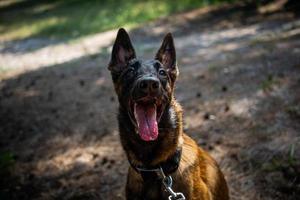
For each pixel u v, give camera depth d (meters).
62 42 4.85
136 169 1.02
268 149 1.56
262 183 1.41
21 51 4.72
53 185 1.60
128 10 5.54
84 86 2.73
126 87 1.02
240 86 2.18
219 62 2.69
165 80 1.02
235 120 1.84
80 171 1.68
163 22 4.62
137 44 3.93
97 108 2.31
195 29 4.11
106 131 2.00
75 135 2.02
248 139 1.67
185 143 1.08
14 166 1.78
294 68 2.23
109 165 1.67
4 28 6.46
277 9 4.05
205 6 4.86
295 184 1.36
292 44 2.68
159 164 1.01
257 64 2.44
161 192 1.02
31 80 3.10
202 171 1.12
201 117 1.95
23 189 1.60
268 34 3.21
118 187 1.52
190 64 2.80
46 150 1.91
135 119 0.99
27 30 6.00
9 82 3.17
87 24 5.50
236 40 3.29
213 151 1.65
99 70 3.06
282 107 1.83
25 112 2.43
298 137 1.58
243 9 4.38
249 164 1.51
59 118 2.26
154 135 0.95
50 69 3.38
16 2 8.95
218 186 1.16
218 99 2.10
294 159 1.46
